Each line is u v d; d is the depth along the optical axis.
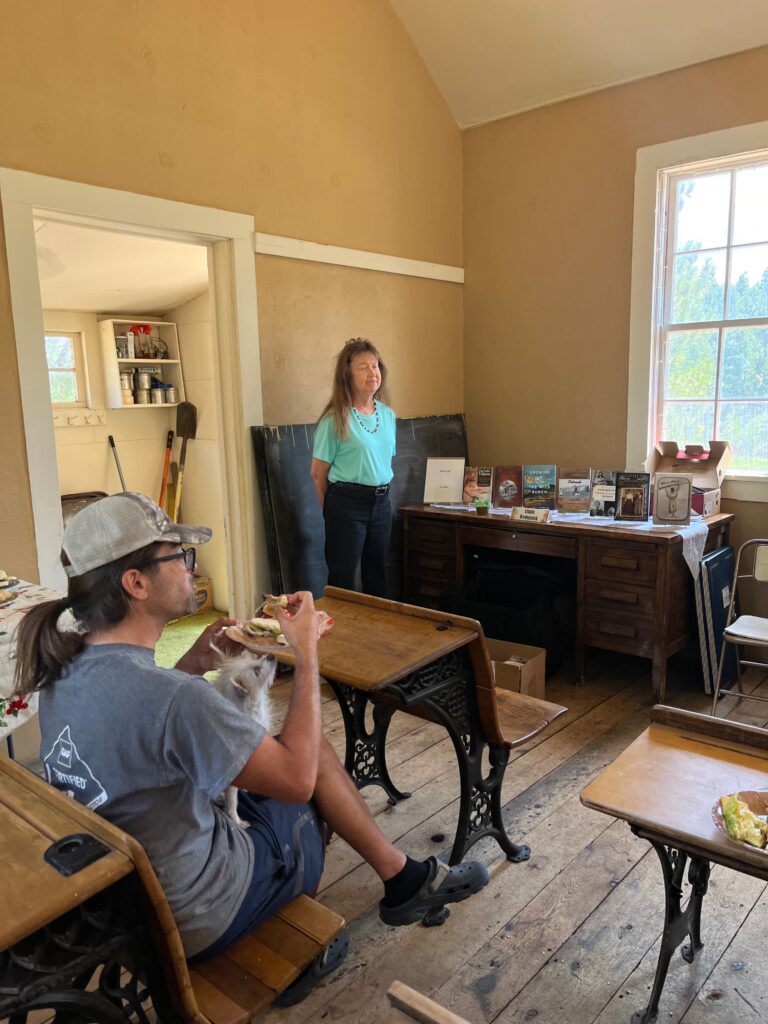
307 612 1.50
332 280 3.94
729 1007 1.70
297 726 1.37
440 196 4.48
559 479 3.95
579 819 2.47
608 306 4.07
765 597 3.72
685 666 3.88
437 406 4.64
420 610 2.19
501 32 3.94
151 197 3.13
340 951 1.64
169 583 1.31
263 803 1.55
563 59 3.91
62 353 5.10
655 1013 1.67
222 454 3.72
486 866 2.24
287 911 1.48
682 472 3.80
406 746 3.01
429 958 1.88
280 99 3.59
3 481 2.80
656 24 3.56
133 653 1.26
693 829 1.41
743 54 3.44
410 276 4.36
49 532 2.92
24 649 1.28
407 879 1.80
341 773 1.75
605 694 3.54
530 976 1.81
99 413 5.21
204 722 1.20
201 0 3.24
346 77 3.88
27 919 0.92
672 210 3.83
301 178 3.72
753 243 3.61
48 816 1.15
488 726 2.13
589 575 3.54
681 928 1.69
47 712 1.30
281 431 3.63
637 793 1.54
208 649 1.72
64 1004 1.02
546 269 4.29
